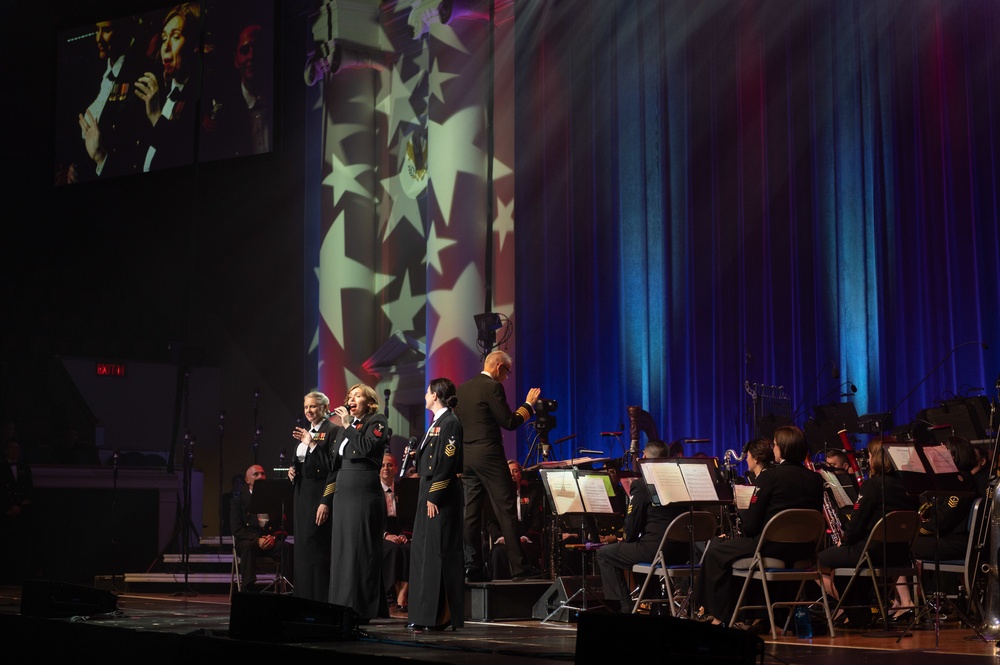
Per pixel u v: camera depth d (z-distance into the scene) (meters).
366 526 6.45
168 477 13.46
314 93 18.25
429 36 15.62
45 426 18.06
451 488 6.40
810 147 12.57
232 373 18.39
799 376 12.42
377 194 17.41
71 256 18.98
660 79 13.86
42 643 6.65
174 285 19.03
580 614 4.19
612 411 13.97
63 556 12.71
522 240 15.05
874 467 6.77
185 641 5.69
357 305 16.97
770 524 6.22
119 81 15.86
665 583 6.76
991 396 10.79
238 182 18.98
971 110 11.22
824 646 5.62
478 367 14.63
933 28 11.62
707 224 13.42
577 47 14.70
